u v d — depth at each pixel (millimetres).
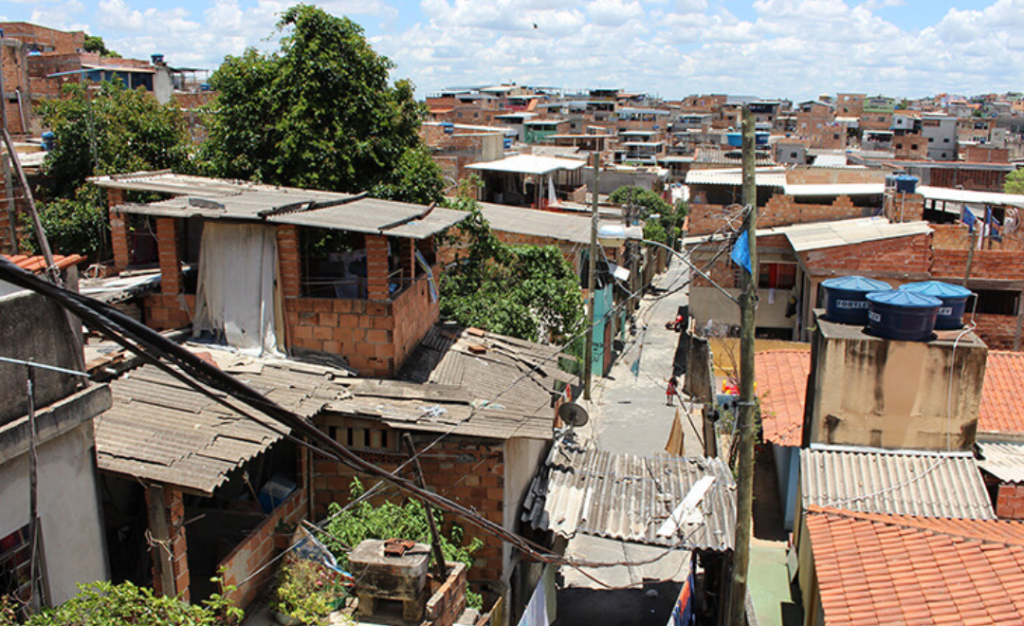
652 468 14586
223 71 20141
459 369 14219
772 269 30344
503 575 12141
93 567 6797
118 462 8281
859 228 27594
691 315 31312
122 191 15047
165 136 21203
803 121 97312
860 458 13469
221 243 12734
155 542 8469
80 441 6598
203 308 12953
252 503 10594
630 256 37469
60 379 6371
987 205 29781
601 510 13234
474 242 21250
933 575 10000
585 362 26391
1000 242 27203
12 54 33375
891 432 13578
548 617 14156
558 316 22531
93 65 44344
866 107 129375
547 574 13805
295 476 11492
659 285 48000
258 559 9930
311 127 19188
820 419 13781
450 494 11961
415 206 15008
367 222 12695
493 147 42594
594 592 15875
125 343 3746
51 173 20484
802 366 18719
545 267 23234
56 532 6352
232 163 19625
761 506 17297
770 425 16422
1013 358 17062
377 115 19969
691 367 27516
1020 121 106500
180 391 10180
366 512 10844
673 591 15969
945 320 14055
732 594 10844
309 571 9734
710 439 18469
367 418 11523
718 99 130750
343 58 19812
